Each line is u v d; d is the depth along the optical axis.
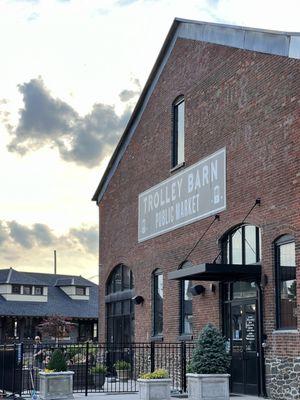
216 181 20.16
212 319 19.78
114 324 28.20
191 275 18.17
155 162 24.94
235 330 18.77
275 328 16.70
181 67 23.38
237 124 19.25
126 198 27.58
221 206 19.72
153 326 24.20
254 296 17.95
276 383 16.42
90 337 60.91
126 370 23.70
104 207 29.94
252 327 17.86
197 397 15.50
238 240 19.05
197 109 21.86
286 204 16.55
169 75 24.33
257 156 18.08
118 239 28.06
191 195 21.75
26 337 55.69
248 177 18.42
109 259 28.84
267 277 17.16
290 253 16.52
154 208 24.66
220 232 19.66
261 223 17.59
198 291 20.58
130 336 26.39
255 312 17.77
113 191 29.08
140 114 26.72
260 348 17.11
